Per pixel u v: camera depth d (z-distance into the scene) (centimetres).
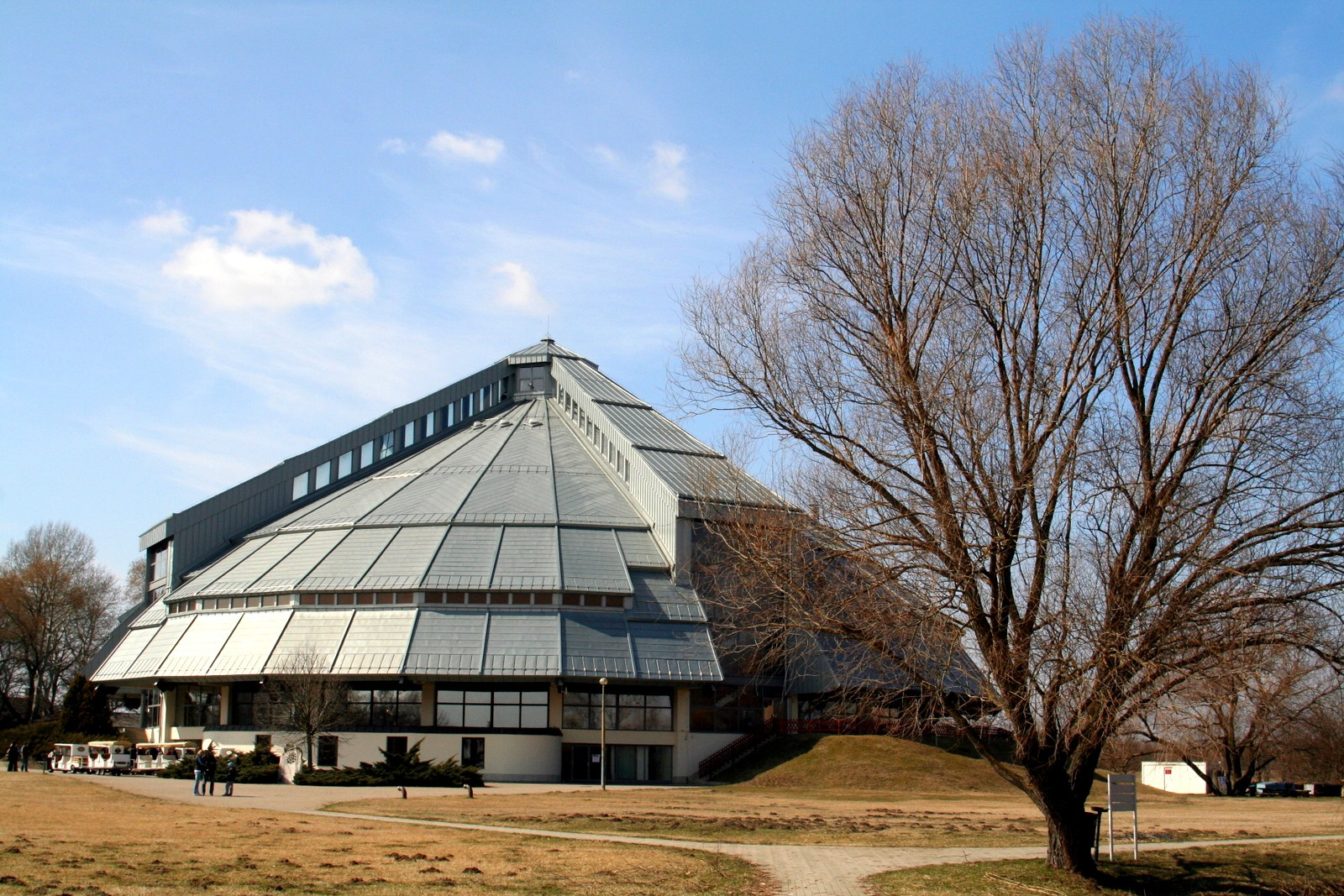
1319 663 2366
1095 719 2373
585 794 5409
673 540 7550
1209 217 2370
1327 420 2339
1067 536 2442
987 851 3141
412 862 2672
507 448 9244
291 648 6919
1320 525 2289
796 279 2681
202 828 3288
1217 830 3941
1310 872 2941
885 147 2639
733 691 7306
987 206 2564
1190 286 2369
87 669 9181
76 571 11756
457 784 5941
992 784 6081
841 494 2552
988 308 2536
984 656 2488
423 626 6944
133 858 2564
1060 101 2572
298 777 5909
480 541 7594
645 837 3456
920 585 2459
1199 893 2633
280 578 7488
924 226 2606
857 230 2619
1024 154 2552
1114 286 2428
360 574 7312
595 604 7194
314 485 9388
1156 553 2400
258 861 2614
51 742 8094
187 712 7731
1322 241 2353
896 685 2598
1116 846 3344
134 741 8188
